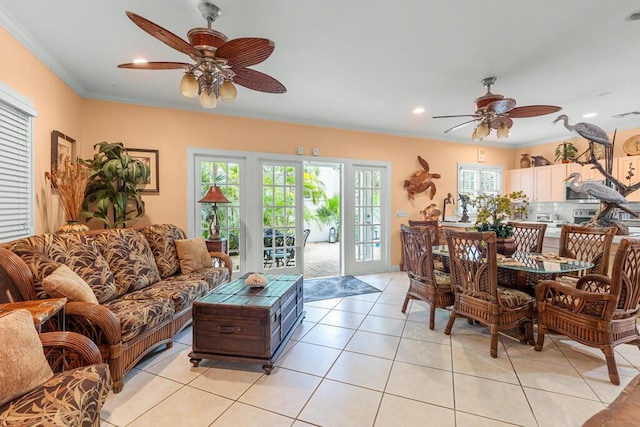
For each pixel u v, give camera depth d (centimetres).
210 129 428
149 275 293
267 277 309
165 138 404
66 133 319
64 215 317
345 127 516
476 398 192
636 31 237
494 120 323
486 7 208
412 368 228
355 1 202
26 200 244
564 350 255
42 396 124
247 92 367
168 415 177
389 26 231
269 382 211
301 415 178
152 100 392
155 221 400
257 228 463
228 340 226
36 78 258
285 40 251
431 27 232
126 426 168
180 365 233
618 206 367
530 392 198
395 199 564
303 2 203
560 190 562
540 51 269
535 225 353
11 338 124
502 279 307
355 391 201
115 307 226
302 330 297
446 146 604
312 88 355
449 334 286
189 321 289
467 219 575
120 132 380
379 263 561
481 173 651
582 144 561
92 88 353
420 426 169
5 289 208
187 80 203
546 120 477
